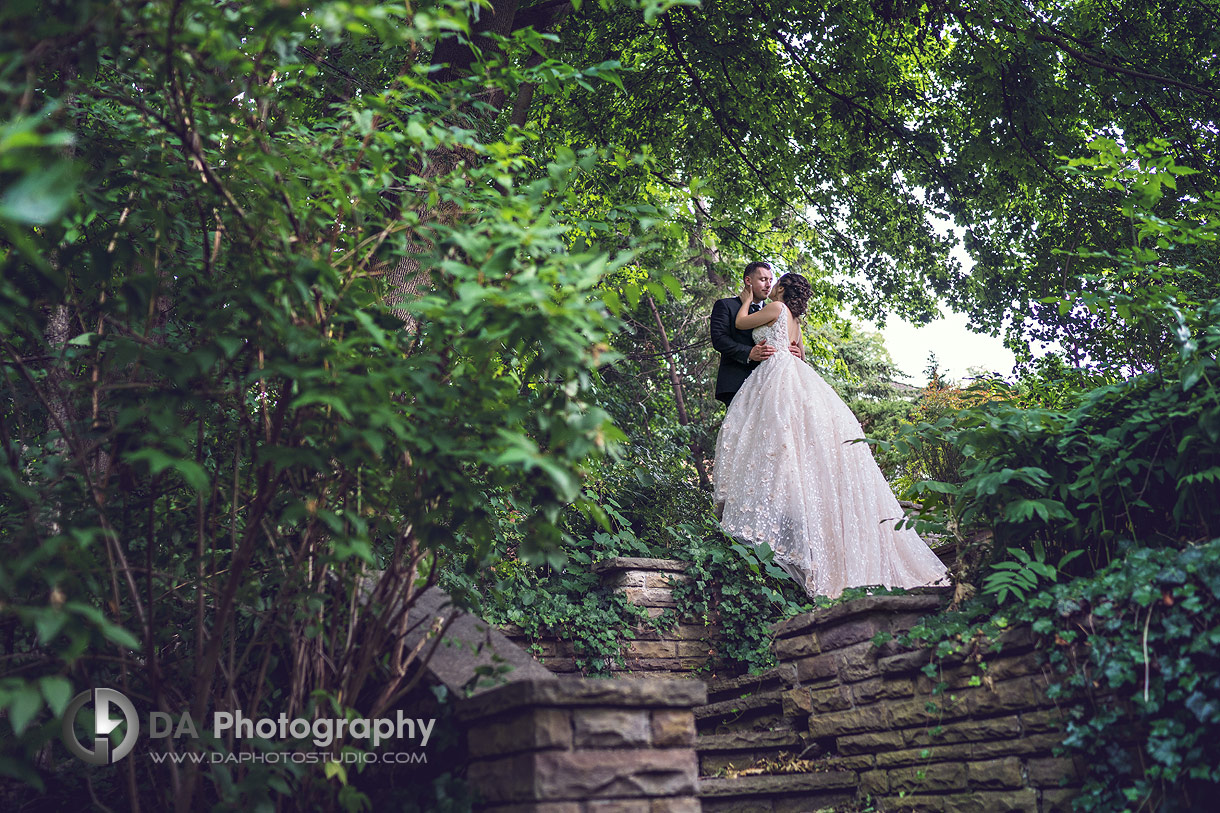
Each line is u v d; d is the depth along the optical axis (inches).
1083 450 129.3
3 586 68.9
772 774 142.5
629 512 275.3
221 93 82.0
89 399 104.0
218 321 83.9
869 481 189.6
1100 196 337.4
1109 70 328.5
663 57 354.3
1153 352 128.6
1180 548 117.6
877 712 138.7
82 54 78.0
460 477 91.4
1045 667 115.3
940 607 146.3
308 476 100.3
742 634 228.1
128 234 94.1
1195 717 98.3
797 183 404.5
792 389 196.4
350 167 97.1
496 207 101.7
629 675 213.6
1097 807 105.5
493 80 103.0
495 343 92.2
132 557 105.5
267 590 113.2
